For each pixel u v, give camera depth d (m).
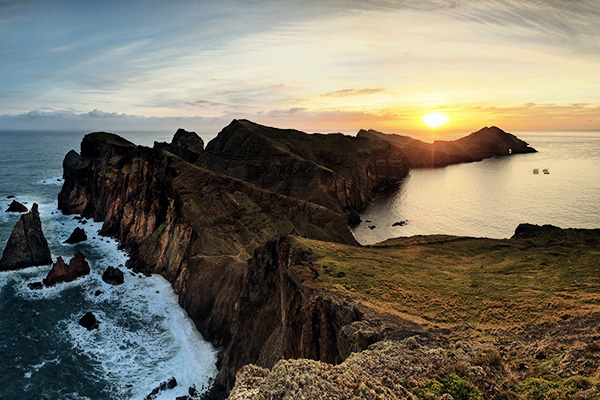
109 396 50.19
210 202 99.94
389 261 64.62
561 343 23.95
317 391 14.64
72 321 68.12
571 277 49.09
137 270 92.12
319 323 39.34
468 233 123.38
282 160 177.88
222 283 72.69
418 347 24.52
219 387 52.69
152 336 65.62
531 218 135.38
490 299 43.19
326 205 156.38
